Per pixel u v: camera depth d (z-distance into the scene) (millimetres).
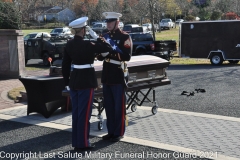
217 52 19469
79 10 54812
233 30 19078
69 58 5875
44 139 6379
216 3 47844
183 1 44969
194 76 14367
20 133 6777
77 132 5727
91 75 5750
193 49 20281
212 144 5852
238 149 5598
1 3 18453
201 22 19781
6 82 13086
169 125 7074
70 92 5836
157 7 27203
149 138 6246
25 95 9625
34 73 15844
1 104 9359
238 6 38562
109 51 5789
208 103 9180
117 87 6176
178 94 10516
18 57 14188
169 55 21375
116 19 6125
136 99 8516
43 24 55156
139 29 35219
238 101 9359
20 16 19641
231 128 6770
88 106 5727
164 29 50812
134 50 21250
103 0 49500
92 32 5828
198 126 6949
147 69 7410
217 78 13695
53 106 7902
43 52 19453
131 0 38000
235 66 18406
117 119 6184
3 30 14219
